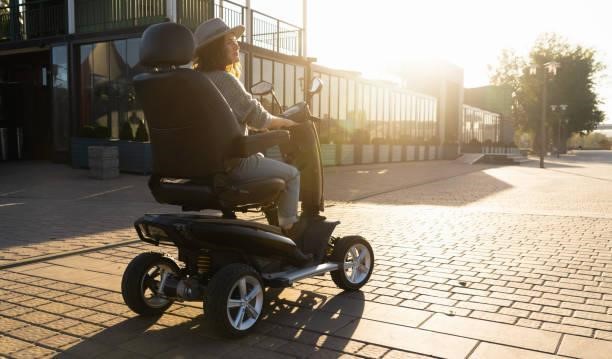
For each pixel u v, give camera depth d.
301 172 3.92
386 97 26.83
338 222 4.00
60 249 5.50
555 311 3.66
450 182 16.02
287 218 3.60
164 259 3.57
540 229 7.07
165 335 3.21
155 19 15.12
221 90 3.19
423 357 2.89
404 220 7.87
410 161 28.39
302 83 19.59
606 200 11.09
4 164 16.66
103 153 12.88
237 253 3.36
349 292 4.11
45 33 18.03
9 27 19.25
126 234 6.39
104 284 4.27
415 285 4.31
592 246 5.92
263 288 3.32
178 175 3.18
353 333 3.24
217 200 3.12
